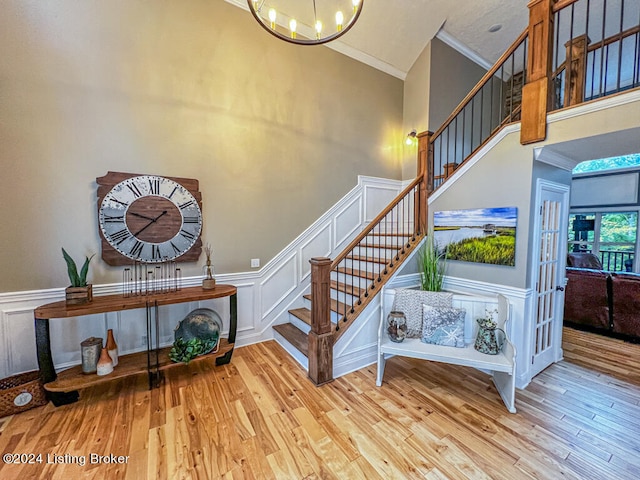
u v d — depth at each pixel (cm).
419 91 480
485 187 293
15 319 248
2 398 215
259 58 355
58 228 260
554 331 309
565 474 169
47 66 250
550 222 293
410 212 495
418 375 283
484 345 243
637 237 637
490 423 212
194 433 201
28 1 242
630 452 185
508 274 275
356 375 282
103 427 207
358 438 197
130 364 262
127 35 280
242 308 352
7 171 241
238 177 345
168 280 308
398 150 502
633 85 224
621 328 367
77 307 233
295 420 215
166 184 299
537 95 247
